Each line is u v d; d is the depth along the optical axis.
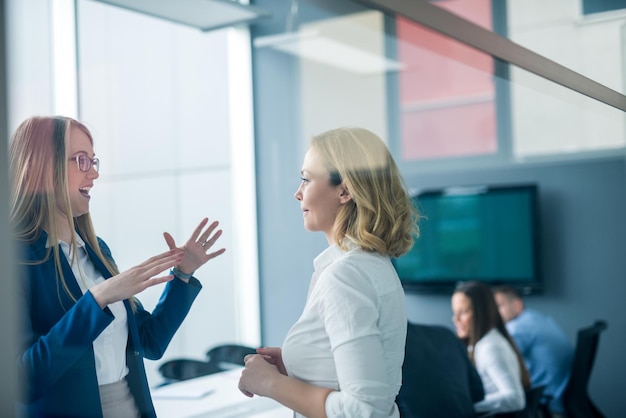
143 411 0.75
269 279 2.43
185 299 0.82
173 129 3.42
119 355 0.74
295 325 0.86
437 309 3.37
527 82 1.47
